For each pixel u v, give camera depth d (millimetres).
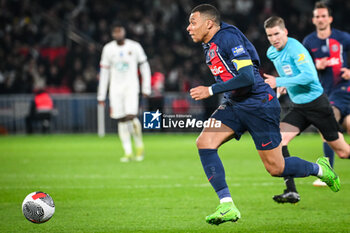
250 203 21828
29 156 40594
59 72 68188
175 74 70688
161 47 73250
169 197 23156
